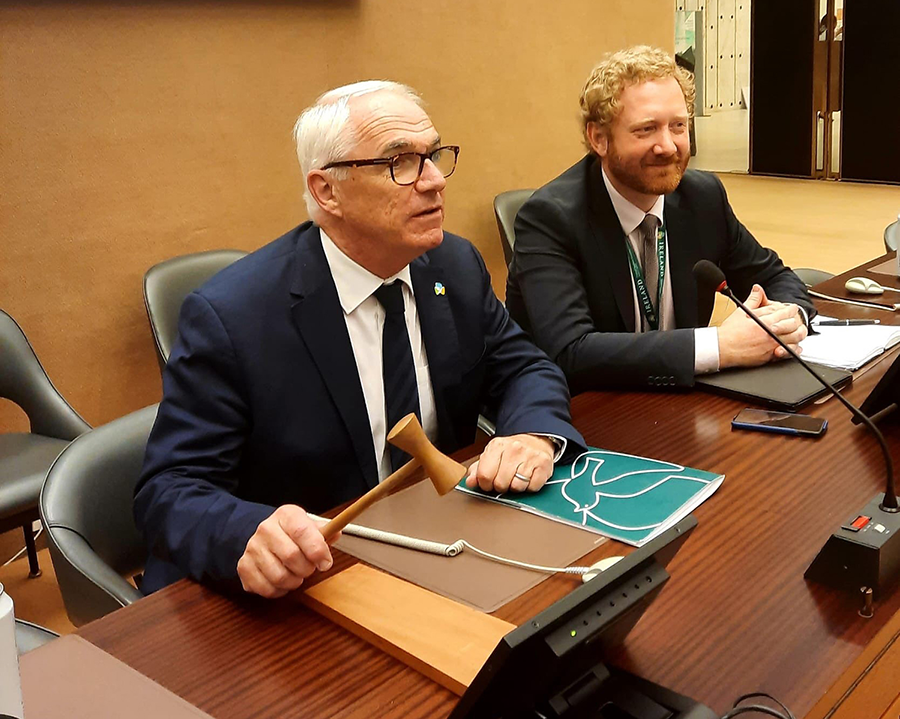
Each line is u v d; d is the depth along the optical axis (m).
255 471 1.50
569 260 2.13
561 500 1.30
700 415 1.65
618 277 2.14
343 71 3.44
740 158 9.18
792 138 8.47
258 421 1.47
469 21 3.81
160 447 1.40
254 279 1.50
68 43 2.72
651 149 2.03
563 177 2.24
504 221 3.58
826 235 6.25
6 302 2.72
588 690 0.84
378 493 1.08
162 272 2.74
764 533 1.19
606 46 4.41
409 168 1.45
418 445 1.04
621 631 0.88
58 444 2.46
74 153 2.79
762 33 8.40
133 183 2.93
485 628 0.98
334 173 1.45
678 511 1.25
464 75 3.85
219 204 3.16
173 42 2.95
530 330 2.26
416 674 0.95
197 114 3.05
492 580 1.09
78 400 2.92
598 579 0.79
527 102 4.12
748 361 1.82
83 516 1.48
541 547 1.16
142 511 1.33
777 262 2.35
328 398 1.50
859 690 0.94
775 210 7.18
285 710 0.90
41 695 0.91
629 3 4.47
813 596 1.05
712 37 9.09
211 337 1.45
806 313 2.12
